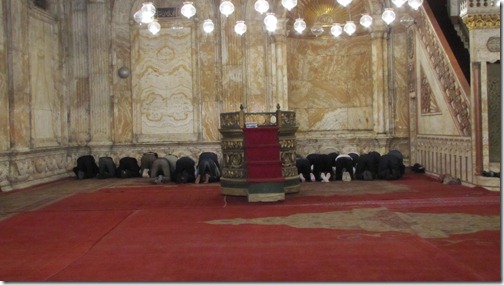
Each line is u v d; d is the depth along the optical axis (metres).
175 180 13.96
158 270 5.51
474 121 11.55
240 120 10.90
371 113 16.73
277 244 6.58
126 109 16.89
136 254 6.23
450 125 13.02
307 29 17.03
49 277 5.32
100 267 5.69
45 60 15.12
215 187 12.83
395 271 5.25
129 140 16.91
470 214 8.33
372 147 16.53
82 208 9.83
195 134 16.89
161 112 16.95
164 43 16.94
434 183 12.73
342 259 5.77
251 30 16.52
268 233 7.26
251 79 16.53
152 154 15.60
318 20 17.06
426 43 14.41
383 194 10.95
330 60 17.16
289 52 16.86
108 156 16.66
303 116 17.11
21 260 6.08
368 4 16.20
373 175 13.80
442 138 13.54
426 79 14.60
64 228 7.93
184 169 13.94
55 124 15.66
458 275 5.06
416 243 6.43
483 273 5.12
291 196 10.96
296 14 16.78
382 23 16.17
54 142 15.53
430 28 13.98
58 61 15.93
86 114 16.78
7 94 13.10
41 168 14.62
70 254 6.32
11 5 13.26
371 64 16.59
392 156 13.82
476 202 9.56
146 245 6.70
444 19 15.13
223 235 7.20
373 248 6.23
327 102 17.17
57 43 15.88
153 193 11.88
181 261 5.86
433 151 14.35
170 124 16.95
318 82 17.17
